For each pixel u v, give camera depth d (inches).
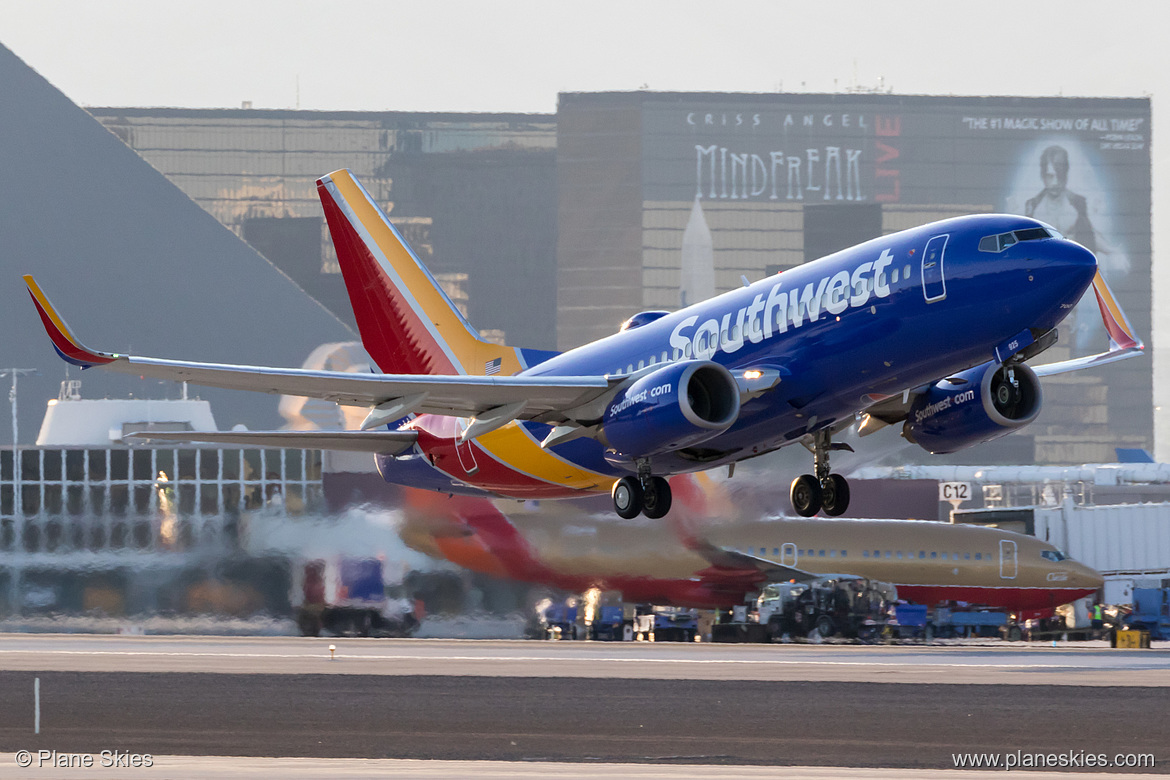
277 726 3275.1
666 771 2610.7
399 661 4987.7
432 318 4830.2
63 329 3469.5
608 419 4001.0
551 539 6427.2
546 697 3821.4
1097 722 3341.5
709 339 4050.2
